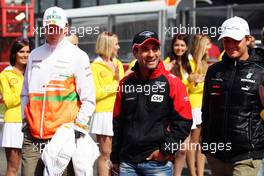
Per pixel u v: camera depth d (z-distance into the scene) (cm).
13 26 2416
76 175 829
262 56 791
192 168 1209
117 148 788
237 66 783
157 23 2277
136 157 768
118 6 2366
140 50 755
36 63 842
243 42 780
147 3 2314
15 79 1044
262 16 2098
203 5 2359
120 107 780
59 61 835
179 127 763
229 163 791
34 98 841
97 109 1153
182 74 1161
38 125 834
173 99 762
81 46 2108
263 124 783
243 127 776
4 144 1063
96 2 2400
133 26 2333
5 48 2477
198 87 1166
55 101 836
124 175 775
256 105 777
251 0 2284
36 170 848
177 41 1158
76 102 844
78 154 823
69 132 822
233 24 780
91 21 2397
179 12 2239
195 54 1166
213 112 796
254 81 774
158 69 762
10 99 1047
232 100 779
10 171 1077
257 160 779
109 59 1158
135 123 767
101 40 1153
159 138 762
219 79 791
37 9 2392
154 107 762
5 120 1058
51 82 836
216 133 796
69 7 2434
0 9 2422
